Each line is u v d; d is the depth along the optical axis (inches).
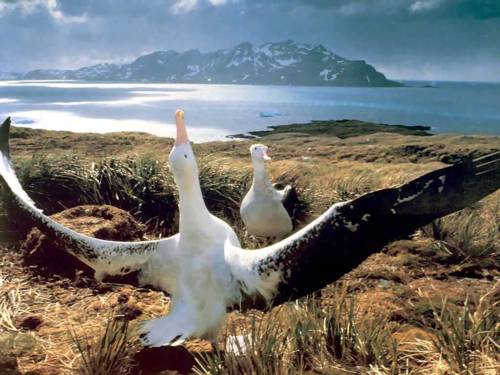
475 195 110.6
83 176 282.4
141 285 144.3
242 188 300.4
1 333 148.4
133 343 147.3
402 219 115.7
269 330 144.8
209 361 133.6
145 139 601.9
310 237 118.7
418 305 177.9
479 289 197.3
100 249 140.6
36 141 550.3
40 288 190.4
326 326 152.8
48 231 142.2
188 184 134.6
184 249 137.0
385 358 143.0
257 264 125.4
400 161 609.9
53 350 149.3
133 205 275.3
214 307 133.1
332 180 346.9
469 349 145.7
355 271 208.2
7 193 150.7
